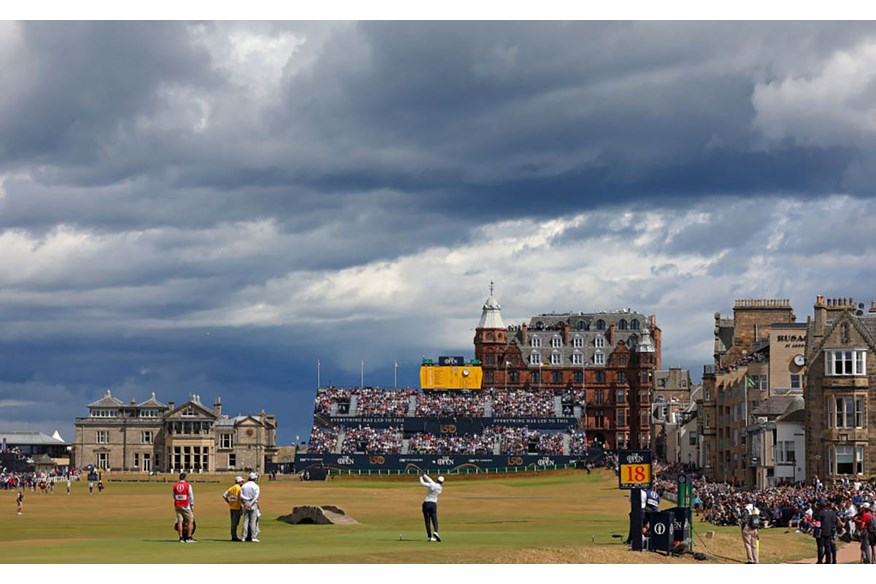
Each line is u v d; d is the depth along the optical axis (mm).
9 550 52125
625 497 138375
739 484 144375
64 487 185125
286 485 192250
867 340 119688
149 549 50875
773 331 146125
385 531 66250
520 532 67625
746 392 147625
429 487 54656
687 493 53344
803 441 133875
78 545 54250
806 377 123312
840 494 87062
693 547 56625
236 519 55125
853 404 119312
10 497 144875
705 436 172000
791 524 74750
